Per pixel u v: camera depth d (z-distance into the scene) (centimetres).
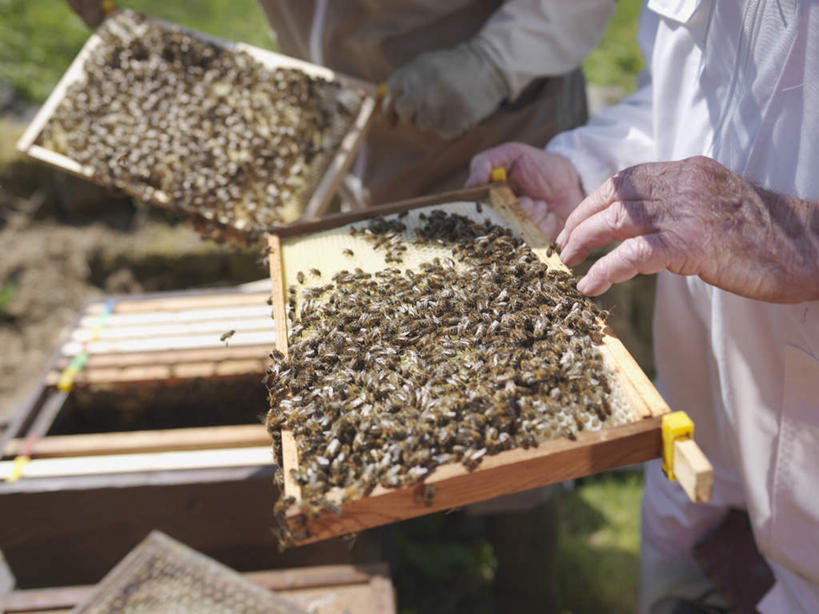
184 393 262
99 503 221
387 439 131
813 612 188
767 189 160
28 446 230
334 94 249
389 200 322
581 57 281
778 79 154
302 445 133
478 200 202
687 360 224
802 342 165
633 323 420
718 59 173
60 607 206
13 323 440
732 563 231
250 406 268
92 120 258
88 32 639
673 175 157
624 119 224
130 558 208
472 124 270
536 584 319
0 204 473
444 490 126
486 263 170
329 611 210
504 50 265
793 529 184
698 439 238
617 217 157
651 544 259
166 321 282
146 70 267
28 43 604
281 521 132
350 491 124
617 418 133
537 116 293
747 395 187
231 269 461
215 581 203
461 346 148
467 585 346
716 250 147
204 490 221
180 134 249
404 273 172
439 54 264
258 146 243
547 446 128
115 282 456
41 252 457
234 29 714
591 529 389
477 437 128
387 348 148
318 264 179
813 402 168
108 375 256
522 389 137
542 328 148
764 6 155
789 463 178
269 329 276
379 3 273
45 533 224
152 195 241
